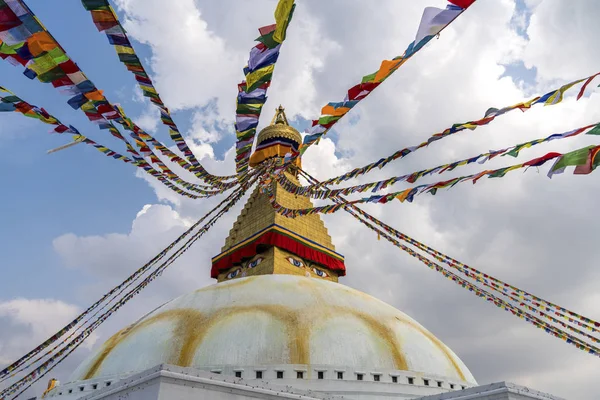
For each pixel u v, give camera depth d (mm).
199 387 12344
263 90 9375
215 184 15781
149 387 12039
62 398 18000
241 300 19391
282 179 16422
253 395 13297
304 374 16484
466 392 13883
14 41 6684
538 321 11891
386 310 21406
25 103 8680
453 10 5102
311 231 28312
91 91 8289
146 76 8398
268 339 17203
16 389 15531
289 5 6457
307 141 9547
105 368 17938
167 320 18875
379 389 16797
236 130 11625
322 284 21891
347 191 10789
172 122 10547
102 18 6836
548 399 13633
